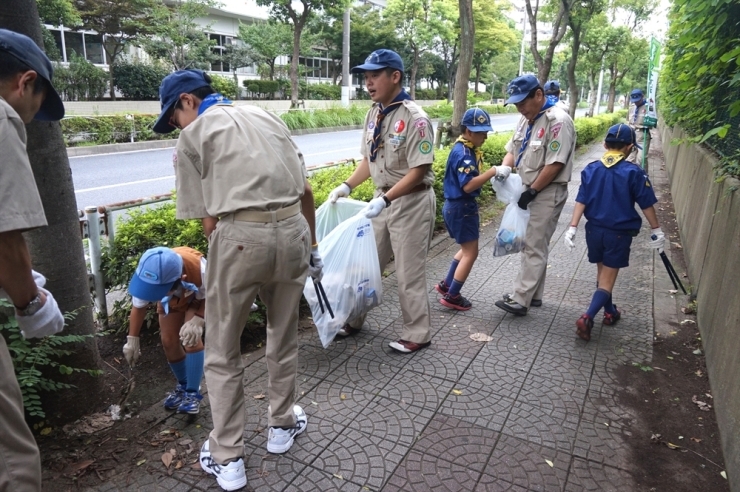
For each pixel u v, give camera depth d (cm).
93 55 2305
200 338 264
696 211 581
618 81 3231
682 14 447
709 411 302
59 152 247
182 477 234
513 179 416
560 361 352
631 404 306
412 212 339
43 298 160
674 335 399
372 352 357
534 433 274
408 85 3962
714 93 489
